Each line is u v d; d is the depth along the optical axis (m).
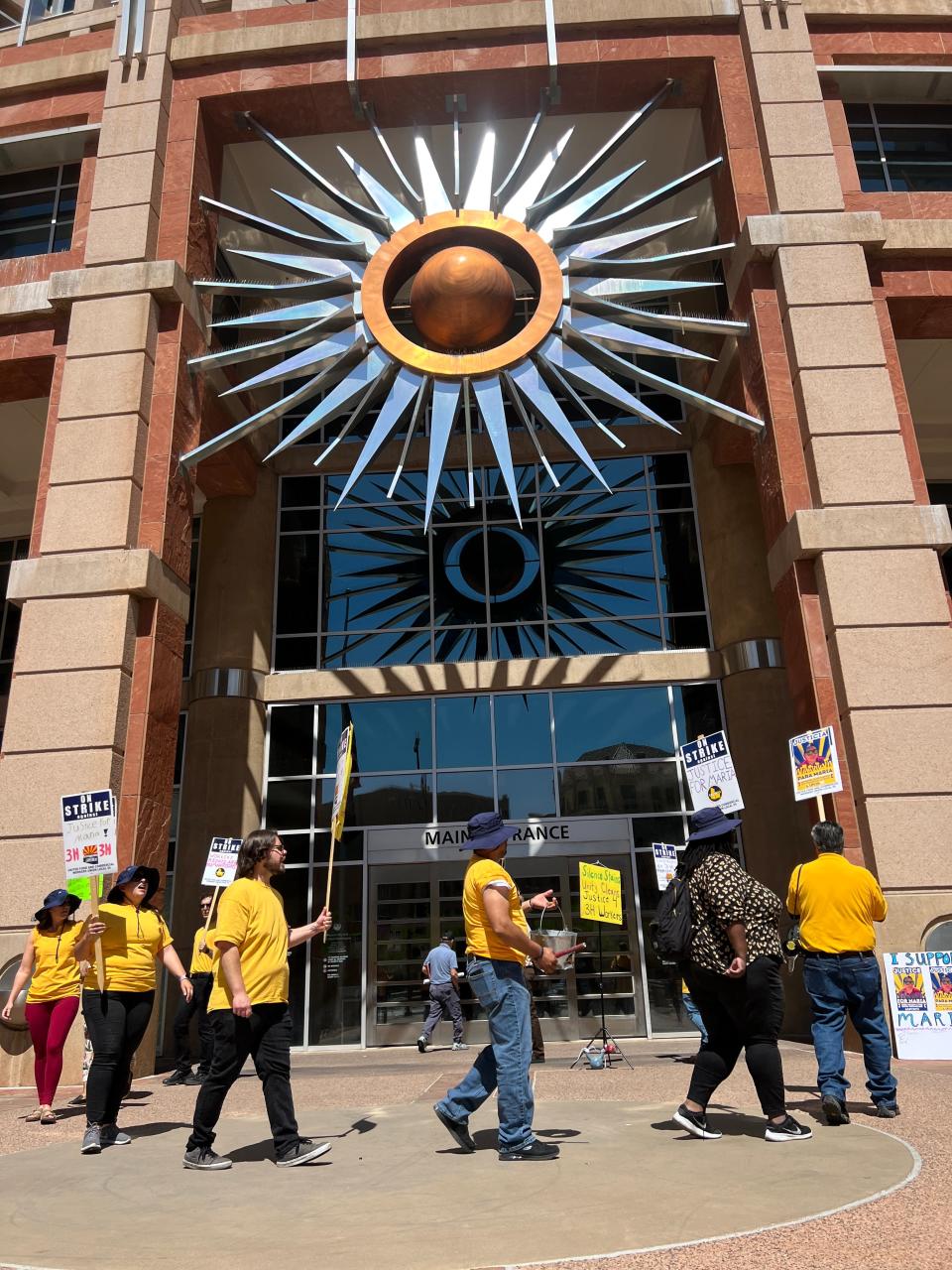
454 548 17.97
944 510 12.47
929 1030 9.79
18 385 15.25
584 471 18.28
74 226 15.24
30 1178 4.87
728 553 16.75
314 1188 4.31
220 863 10.77
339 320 15.16
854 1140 5.02
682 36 15.84
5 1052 11.07
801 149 14.64
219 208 15.24
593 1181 4.17
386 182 18.09
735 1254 3.14
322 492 18.55
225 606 17.19
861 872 6.09
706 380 16.89
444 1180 4.30
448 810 16.25
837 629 12.02
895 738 11.55
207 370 15.14
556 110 16.28
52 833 11.77
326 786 16.45
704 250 14.57
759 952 4.96
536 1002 15.10
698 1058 5.20
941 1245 3.21
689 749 8.10
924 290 14.19
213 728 16.42
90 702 12.22
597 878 10.11
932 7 15.75
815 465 12.86
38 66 16.31
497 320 14.95
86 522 13.10
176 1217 3.87
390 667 16.92
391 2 16.48
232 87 15.89
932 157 15.93
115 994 6.03
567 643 17.11
